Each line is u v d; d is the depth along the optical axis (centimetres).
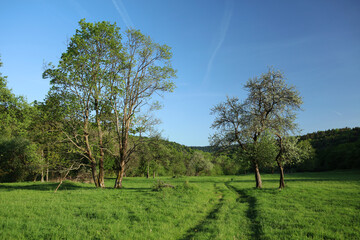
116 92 2595
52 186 2794
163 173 9656
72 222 1057
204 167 9894
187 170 10069
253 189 2803
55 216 1133
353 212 1337
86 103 2661
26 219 1071
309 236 914
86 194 1908
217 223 1129
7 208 1264
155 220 1177
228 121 3200
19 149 3503
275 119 2695
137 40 2770
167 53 2789
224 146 3169
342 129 15788
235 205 1764
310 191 2325
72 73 2467
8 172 3916
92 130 2797
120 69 2652
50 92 2578
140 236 912
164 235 948
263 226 1092
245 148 3008
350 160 9269
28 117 3659
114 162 5166
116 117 2683
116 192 2120
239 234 973
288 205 1620
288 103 2728
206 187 3453
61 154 2988
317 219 1191
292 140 2664
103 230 958
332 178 4947
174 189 2198
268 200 1875
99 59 2534
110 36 2589
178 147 15050
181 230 1048
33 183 3362
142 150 2877
